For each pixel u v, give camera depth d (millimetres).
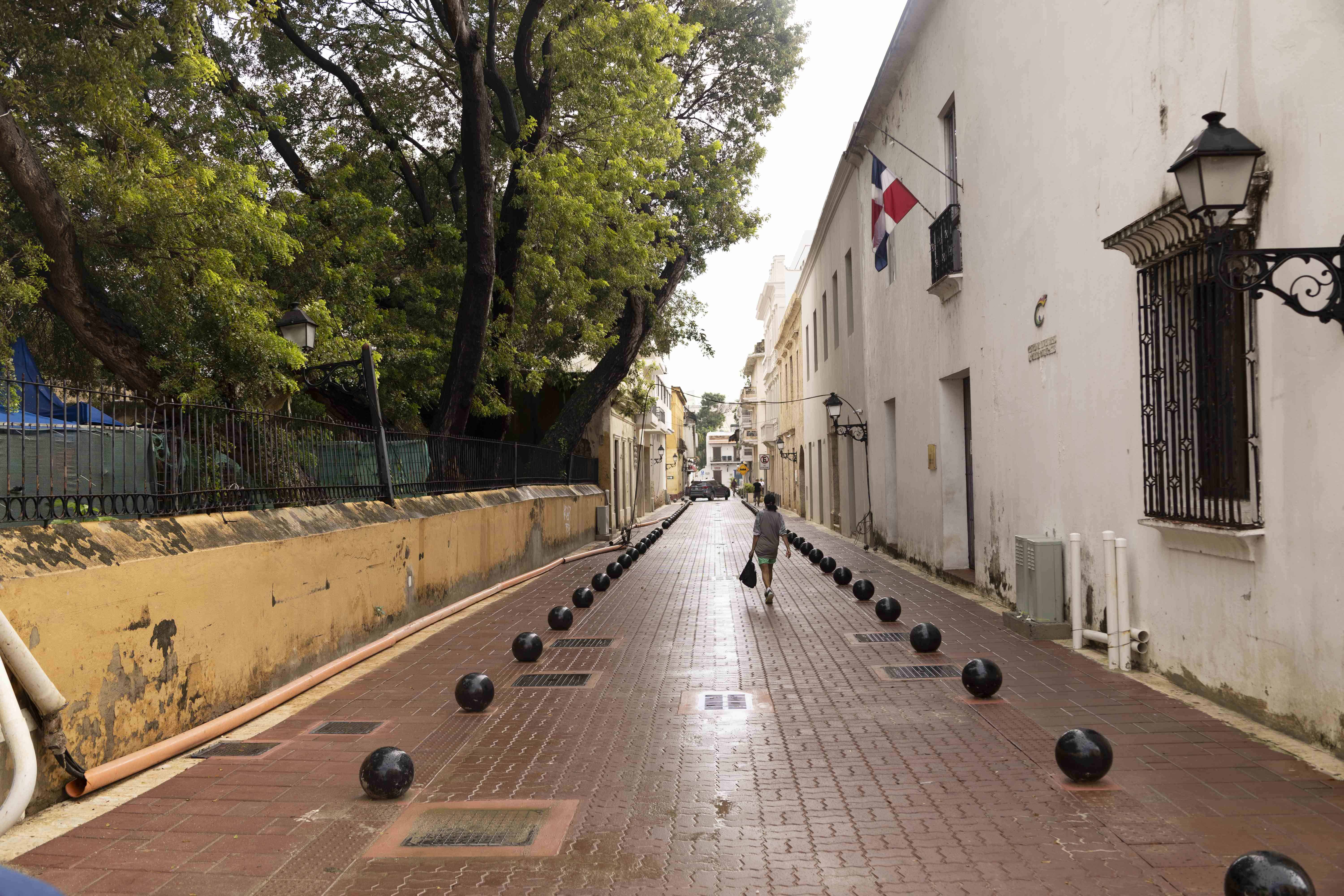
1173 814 4668
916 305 16625
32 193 9797
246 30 11688
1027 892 3877
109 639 5656
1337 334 5312
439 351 17969
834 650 9422
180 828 4816
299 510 8969
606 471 31250
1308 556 5629
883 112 19250
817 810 4926
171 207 10453
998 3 11617
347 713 7262
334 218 15570
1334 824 4465
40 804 5059
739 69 24734
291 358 11391
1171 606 7461
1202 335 6758
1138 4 7789
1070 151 9359
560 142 19344
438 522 12438
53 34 10398
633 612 12523
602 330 20422
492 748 6215
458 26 14578
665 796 5203
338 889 4066
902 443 18203
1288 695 5887
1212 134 5223
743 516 44969
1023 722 6488
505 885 4074
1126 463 8211
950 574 14633
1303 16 5605
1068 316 9500
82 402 6523
